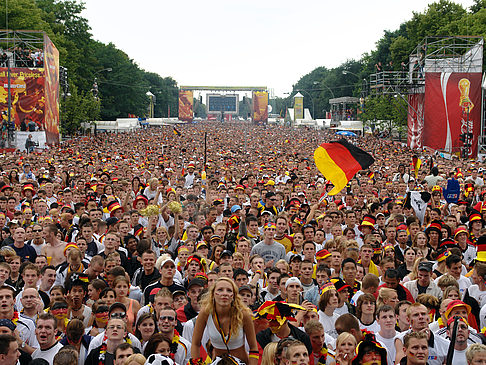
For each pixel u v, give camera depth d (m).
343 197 21.27
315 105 183.38
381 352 7.01
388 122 76.75
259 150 58.00
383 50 114.19
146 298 9.84
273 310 7.30
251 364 6.55
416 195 18.27
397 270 10.95
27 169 26.92
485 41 68.00
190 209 17.27
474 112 51.62
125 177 27.00
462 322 7.66
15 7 77.31
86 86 105.31
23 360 7.86
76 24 105.69
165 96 195.25
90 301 9.39
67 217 15.34
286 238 12.97
